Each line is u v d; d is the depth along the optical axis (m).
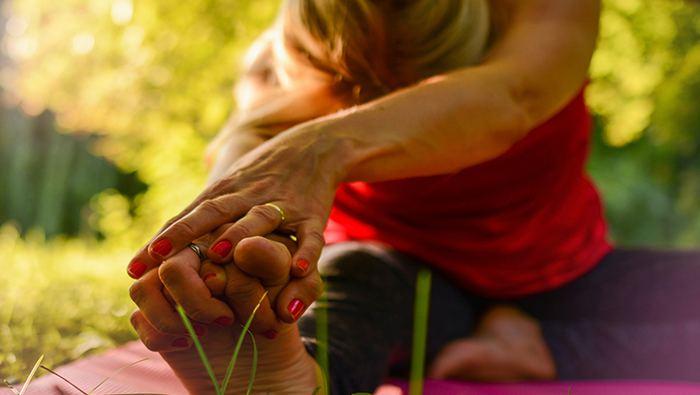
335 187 1.19
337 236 1.88
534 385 1.79
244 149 1.53
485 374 1.80
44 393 1.29
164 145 6.99
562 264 1.94
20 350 1.56
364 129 1.25
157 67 6.41
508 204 1.80
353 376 1.44
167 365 1.21
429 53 1.53
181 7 6.09
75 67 6.83
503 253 1.85
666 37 7.81
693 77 8.49
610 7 7.23
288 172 1.15
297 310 1.05
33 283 3.24
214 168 1.52
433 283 1.80
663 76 8.33
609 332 1.88
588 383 1.83
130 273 1.04
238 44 6.11
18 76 8.17
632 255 2.04
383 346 1.56
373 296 1.59
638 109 7.93
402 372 1.80
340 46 1.51
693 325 1.90
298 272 1.05
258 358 1.10
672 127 9.13
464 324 1.87
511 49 1.50
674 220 10.41
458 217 1.78
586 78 1.79
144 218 7.68
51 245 7.63
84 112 6.98
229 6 6.02
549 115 1.50
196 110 6.74
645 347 1.87
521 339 1.84
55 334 1.74
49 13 6.95
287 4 1.59
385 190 1.76
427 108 1.30
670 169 10.73
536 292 1.94
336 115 1.27
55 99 7.08
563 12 1.54
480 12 1.57
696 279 2.00
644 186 10.46
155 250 1.03
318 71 1.57
